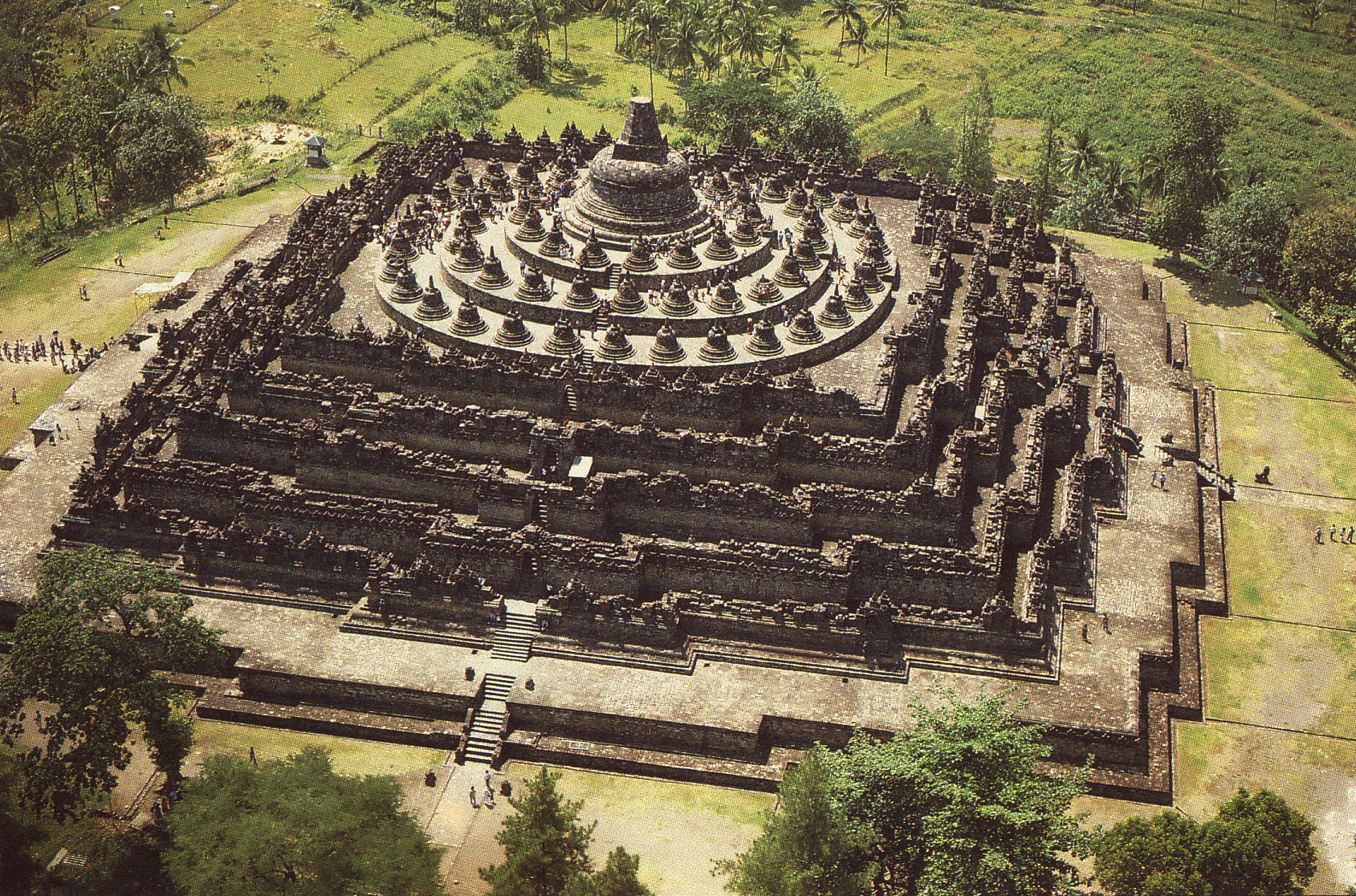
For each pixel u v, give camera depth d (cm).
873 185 17475
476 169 17675
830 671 10900
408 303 13875
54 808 9231
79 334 15412
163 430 12762
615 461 12069
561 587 11219
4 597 11175
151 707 9488
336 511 11581
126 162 18900
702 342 13525
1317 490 13750
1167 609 11662
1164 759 10494
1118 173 19050
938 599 11244
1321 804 10231
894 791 9062
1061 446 13112
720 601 11069
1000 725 9088
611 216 14675
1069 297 15688
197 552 11469
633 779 10262
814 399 12488
